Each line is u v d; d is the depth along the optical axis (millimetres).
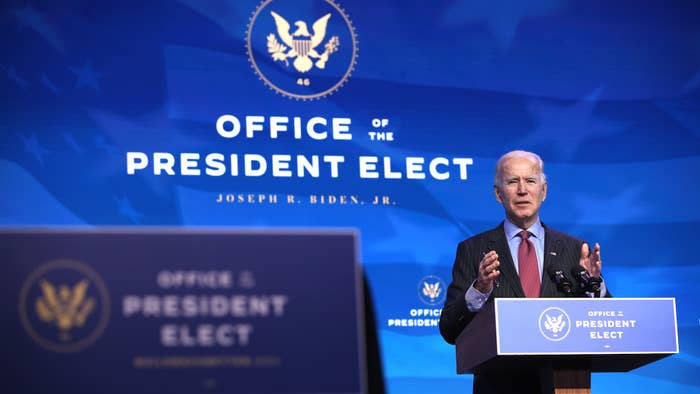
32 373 1647
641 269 6117
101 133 5645
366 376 1957
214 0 5926
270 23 5984
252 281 1735
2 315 1660
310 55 6000
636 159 6254
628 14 6422
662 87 6375
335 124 5953
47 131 5582
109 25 5766
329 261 1769
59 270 1691
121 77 5730
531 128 6191
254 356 1704
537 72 6262
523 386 3920
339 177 5898
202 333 1701
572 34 6344
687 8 6492
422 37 6172
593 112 6266
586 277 3896
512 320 3363
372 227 5887
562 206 6117
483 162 6105
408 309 5836
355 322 1745
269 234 1761
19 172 5512
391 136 6016
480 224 6035
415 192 5980
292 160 5855
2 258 1677
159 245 1726
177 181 5688
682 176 6281
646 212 6191
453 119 6113
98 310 1687
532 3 6328
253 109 5867
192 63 5836
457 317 3949
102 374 1664
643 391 5949
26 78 5609
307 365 1714
